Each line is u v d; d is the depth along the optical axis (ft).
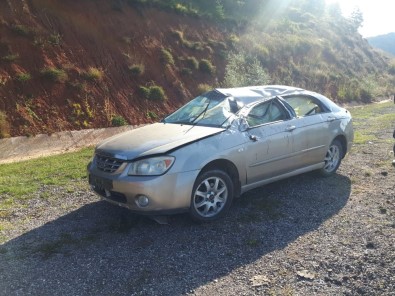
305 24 115.03
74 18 52.06
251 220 16.96
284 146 19.06
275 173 19.02
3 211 18.88
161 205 15.10
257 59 72.54
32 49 44.96
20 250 14.65
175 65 59.98
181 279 12.43
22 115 39.01
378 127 44.04
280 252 14.08
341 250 14.02
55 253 14.33
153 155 15.24
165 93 54.49
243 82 57.82
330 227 16.05
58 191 21.94
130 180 15.06
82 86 45.16
